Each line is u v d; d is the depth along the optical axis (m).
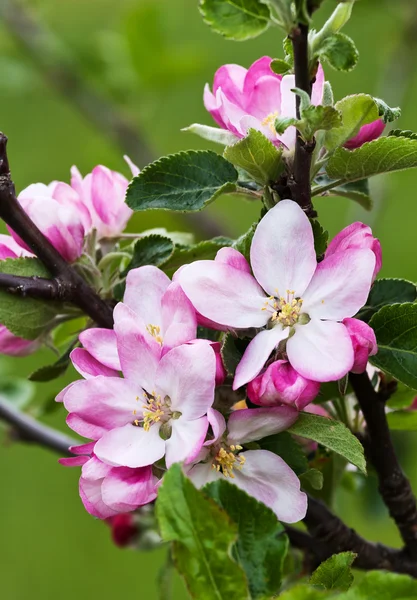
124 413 0.52
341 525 0.58
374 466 0.57
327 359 0.52
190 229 0.93
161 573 0.61
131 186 0.55
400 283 0.56
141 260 0.58
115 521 0.65
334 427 0.52
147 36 1.03
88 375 0.53
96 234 0.58
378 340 0.54
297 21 0.51
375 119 0.53
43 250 0.56
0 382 0.74
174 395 0.52
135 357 0.52
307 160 0.53
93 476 0.52
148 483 0.52
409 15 0.91
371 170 0.54
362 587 0.48
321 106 0.51
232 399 0.53
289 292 0.53
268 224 0.53
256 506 0.49
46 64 1.06
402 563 0.58
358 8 0.95
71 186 0.59
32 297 0.56
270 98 0.55
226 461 0.52
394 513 0.57
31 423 0.70
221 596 0.48
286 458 0.53
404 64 0.90
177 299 0.52
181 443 0.51
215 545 0.48
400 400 0.58
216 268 0.53
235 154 0.53
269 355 0.52
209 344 0.52
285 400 0.51
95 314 0.56
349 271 0.52
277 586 0.49
